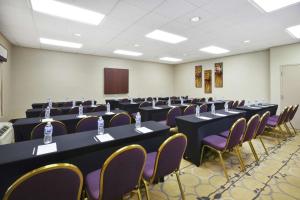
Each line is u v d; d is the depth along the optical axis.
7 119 5.40
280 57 5.55
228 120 3.38
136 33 4.43
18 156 1.37
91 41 5.25
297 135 4.41
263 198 1.96
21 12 3.23
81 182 1.15
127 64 8.47
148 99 7.97
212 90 8.04
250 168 2.65
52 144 1.66
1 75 4.81
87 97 7.37
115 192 1.31
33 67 6.25
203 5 2.92
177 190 2.10
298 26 3.86
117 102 7.05
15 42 5.45
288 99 5.42
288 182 2.28
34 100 6.29
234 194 2.03
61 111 4.34
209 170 2.59
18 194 0.92
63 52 6.80
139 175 1.44
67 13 3.28
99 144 1.71
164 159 1.53
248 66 6.70
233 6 2.94
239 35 4.52
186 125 2.83
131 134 2.00
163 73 9.77
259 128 2.89
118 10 3.13
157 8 3.05
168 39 4.96
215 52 6.68
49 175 0.98
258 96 6.41
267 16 3.32
